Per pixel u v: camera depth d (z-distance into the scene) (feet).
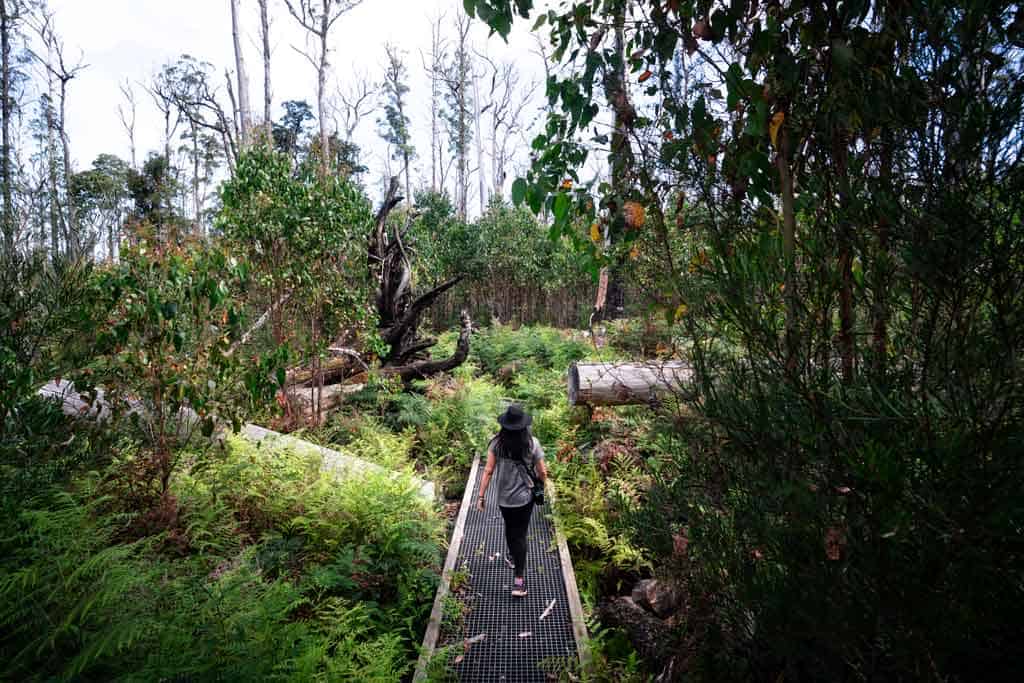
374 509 16.06
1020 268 4.67
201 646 8.34
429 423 28.53
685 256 7.13
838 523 5.45
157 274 15.57
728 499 6.93
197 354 15.87
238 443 17.98
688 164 6.63
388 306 36.45
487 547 18.51
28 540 10.34
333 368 33.71
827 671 5.92
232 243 24.62
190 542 13.41
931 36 4.83
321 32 64.64
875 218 5.41
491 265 81.35
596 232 8.00
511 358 47.09
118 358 14.71
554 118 8.03
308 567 13.67
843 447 5.38
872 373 5.57
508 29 7.42
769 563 6.34
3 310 12.51
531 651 13.30
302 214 25.89
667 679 8.75
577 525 18.71
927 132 5.05
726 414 6.38
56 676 7.65
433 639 13.06
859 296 5.84
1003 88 4.72
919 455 4.81
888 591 4.94
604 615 14.70
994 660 5.01
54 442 13.33
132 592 9.24
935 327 5.23
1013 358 4.58
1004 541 4.53
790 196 5.79
